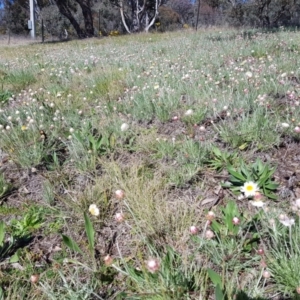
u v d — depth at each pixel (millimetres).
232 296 1421
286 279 1471
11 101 4598
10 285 1610
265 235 1732
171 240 1826
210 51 7203
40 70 6547
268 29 12844
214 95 3760
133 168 2449
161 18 39531
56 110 3793
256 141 2783
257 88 3891
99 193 2225
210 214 1639
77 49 11367
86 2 25844
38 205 2236
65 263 1730
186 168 2463
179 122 3389
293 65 4984
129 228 1973
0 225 1829
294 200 2059
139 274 1594
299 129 2570
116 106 3879
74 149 2738
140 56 7465
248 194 1813
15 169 2686
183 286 1480
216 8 25766
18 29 42438
